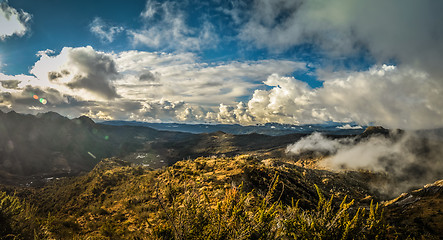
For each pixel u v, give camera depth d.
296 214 4.10
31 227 7.86
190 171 32.16
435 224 22.70
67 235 12.72
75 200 44.06
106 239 13.00
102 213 21.72
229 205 4.29
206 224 4.21
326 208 4.12
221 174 29.92
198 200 4.42
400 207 31.14
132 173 69.69
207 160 44.19
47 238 8.36
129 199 26.33
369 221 3.72
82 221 18.59
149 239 4.81
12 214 7.39
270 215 3.86
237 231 3.86
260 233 3.85
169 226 4.56
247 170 31.95
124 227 14.88
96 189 51.50
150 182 33.66
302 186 43.97
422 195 32.62
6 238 6.97
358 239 3.62
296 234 3.91
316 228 3.86
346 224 3.73
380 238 3.54
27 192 90.81
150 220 15.43
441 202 28.19
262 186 26.64
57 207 42.56
